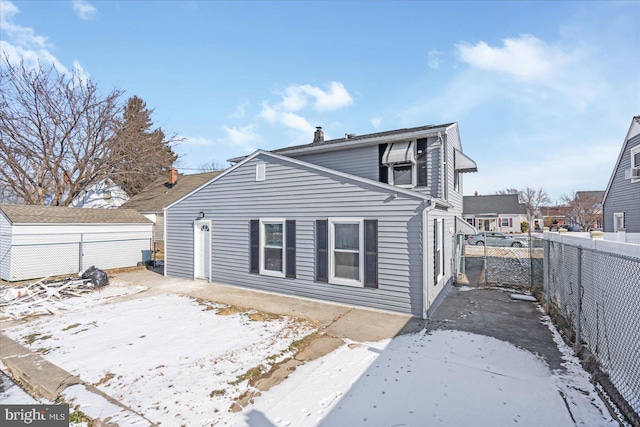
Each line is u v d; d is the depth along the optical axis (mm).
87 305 7789
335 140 13938
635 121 12969
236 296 8516
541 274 8414
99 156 21062
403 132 10820
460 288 9578
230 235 9914
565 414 3119
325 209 7863
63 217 12891
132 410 3316
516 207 39250
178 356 4691
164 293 9000
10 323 6410
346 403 3396
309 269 8133
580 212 37125
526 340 5195
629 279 3260
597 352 4156
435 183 10289
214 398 3541
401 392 3604
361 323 6184
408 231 6734
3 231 11773
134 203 24672
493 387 3678
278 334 5594
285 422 3086
